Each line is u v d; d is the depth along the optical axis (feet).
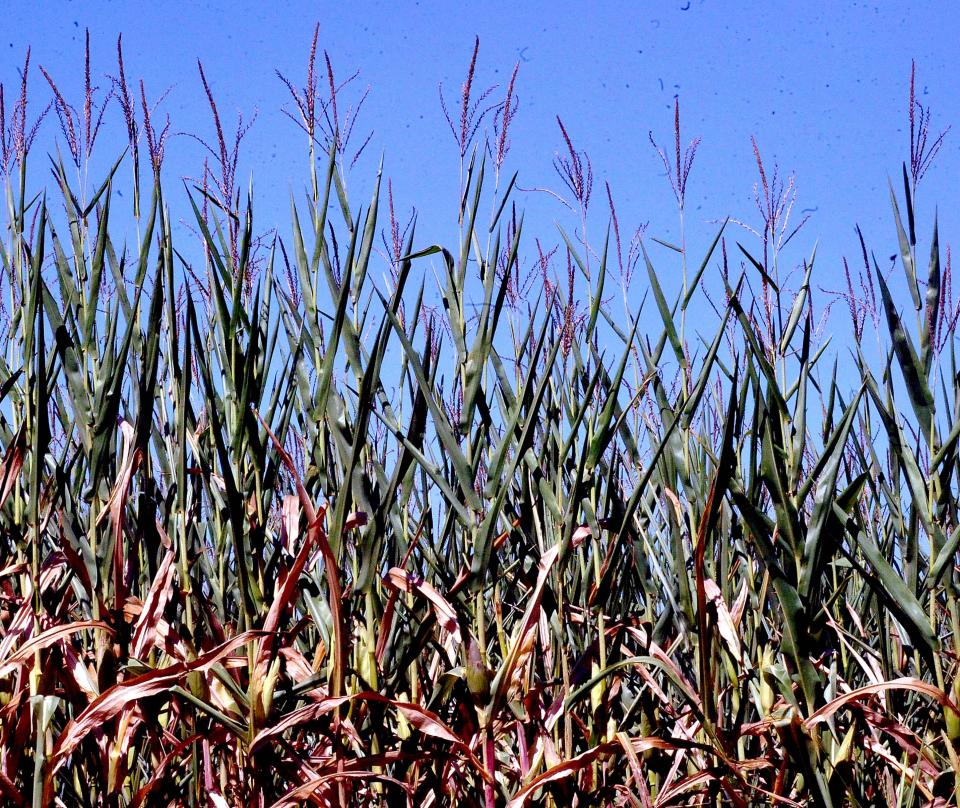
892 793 8.92
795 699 7.12
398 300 6.81
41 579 7.21
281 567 7.32
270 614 6.40
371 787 7.50
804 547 7.07
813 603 7.16
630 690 9.73
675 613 8.28
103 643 6.92
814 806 7.04
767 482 7.00
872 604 9.37
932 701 8.24
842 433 6.97
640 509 9.05
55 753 5.93
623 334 8.98
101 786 6.69
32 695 6.49
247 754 6.70
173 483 8.29
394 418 7.48
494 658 8.78
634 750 6.80
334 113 7.78
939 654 6.98
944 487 7.06
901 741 7.54
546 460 8.42
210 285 7.88
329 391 7.06
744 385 7.81
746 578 8.57
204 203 8.01
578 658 8.68
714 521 7.20
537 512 8.04
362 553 7.06
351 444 7.36
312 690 7.14
